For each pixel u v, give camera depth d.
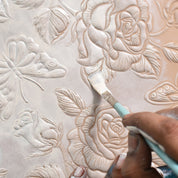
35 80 0.74
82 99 0.76
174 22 0.80
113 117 0.78
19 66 0.73
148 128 0.38
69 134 0.76
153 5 0.78
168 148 0.34
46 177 0.75
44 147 0.75
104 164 0.78
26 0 0.73
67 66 0.76
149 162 0.43
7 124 0.73
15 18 0.73
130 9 0.77
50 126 0.75
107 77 0.77
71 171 0.77
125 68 0.78
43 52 0.74
